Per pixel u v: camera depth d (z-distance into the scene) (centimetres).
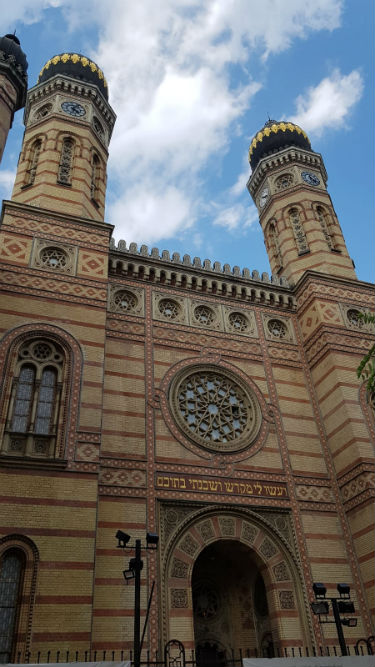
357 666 1123
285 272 2694
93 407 1688
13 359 1700
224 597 1917
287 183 3016
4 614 1315
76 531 1444
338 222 2889
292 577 1766
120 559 1571
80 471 1541
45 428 1644
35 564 1375
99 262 2045
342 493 1970
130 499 1688
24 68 2364
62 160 2402
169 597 1585
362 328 2356
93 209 2328
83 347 1803
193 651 1519
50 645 1283
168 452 1838
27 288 1859
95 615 1461
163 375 2022
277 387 2203
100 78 2906
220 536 1752
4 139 2142
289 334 2402
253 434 2019
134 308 2167
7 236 1956
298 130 3303
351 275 2603
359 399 2103
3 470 1470
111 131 2817
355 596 1775
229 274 2459
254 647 1802
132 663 1359
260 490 1886
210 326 2266
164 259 2381
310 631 1666
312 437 2106
